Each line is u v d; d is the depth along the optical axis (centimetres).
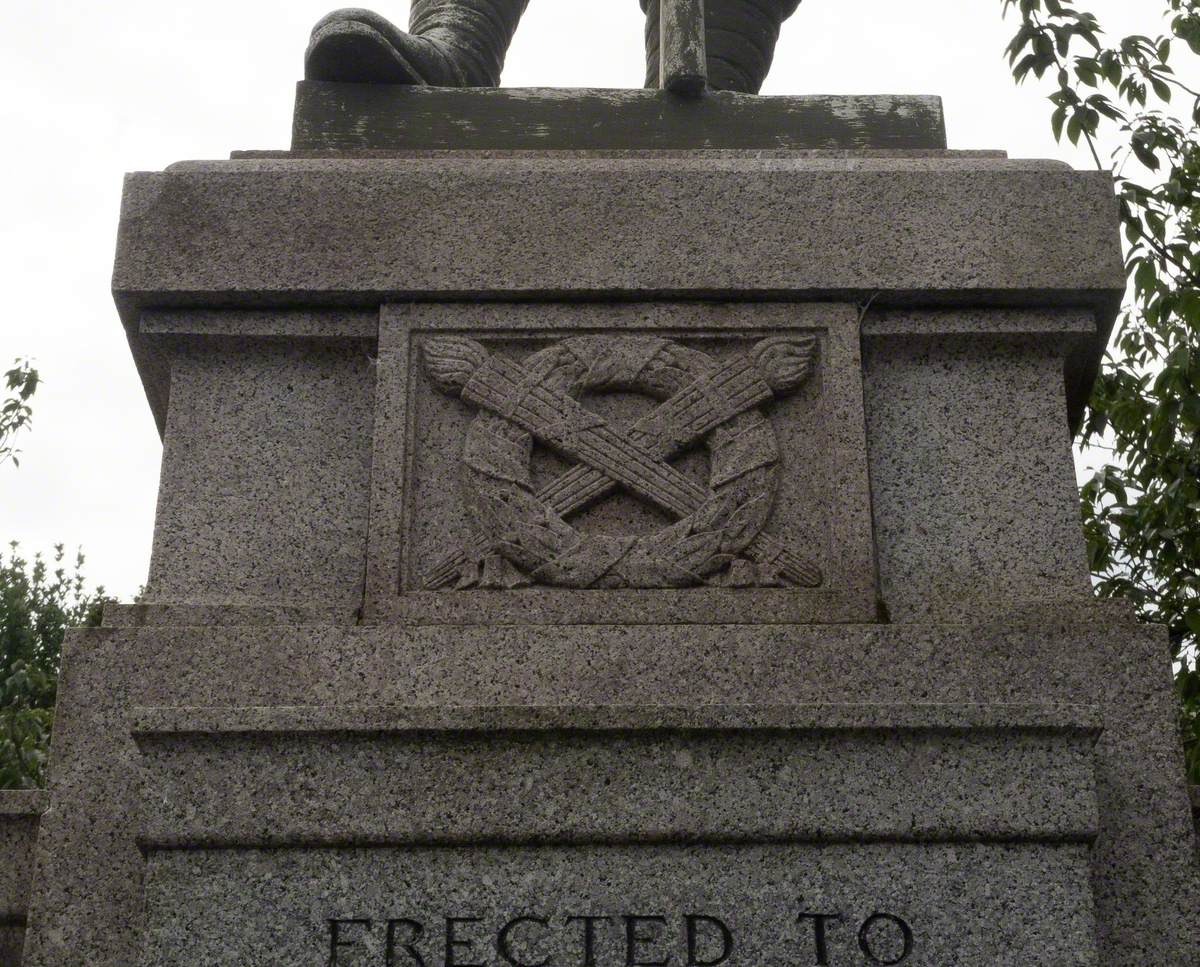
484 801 267
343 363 330
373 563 305
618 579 304
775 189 332
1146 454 518
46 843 282
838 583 303
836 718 270
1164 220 487
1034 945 260
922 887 263
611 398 323
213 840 264
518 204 330
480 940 258
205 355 330
